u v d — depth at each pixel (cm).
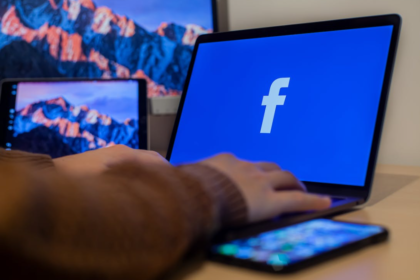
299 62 69
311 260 30
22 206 20
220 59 79
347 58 65
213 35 81
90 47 108
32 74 111
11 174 22
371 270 30
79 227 21
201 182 30
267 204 35
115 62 107
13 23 111
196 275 29
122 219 23
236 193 33
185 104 80
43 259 20
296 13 94
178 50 104
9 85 101
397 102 85
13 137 99
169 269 25
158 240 24
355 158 60
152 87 106
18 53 112
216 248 32
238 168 36
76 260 21
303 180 63
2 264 19
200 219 27
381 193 62
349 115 62
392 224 44
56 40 110
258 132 70
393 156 86
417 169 81
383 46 62
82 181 26
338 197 55
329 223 39
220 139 74
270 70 72
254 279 29
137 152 55
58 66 110
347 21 66
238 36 78
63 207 22
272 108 70
